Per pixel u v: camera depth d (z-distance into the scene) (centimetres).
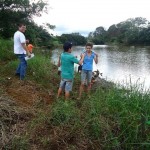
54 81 486
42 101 379
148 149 267
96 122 285
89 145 272
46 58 678
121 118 289
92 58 418
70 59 376
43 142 268
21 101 363
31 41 1466
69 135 279
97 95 348
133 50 2484
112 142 271
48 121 299
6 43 697
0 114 300
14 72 502
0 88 398
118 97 322
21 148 254
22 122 301
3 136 265
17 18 1415
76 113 309
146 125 280
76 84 484
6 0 1360
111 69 1012
